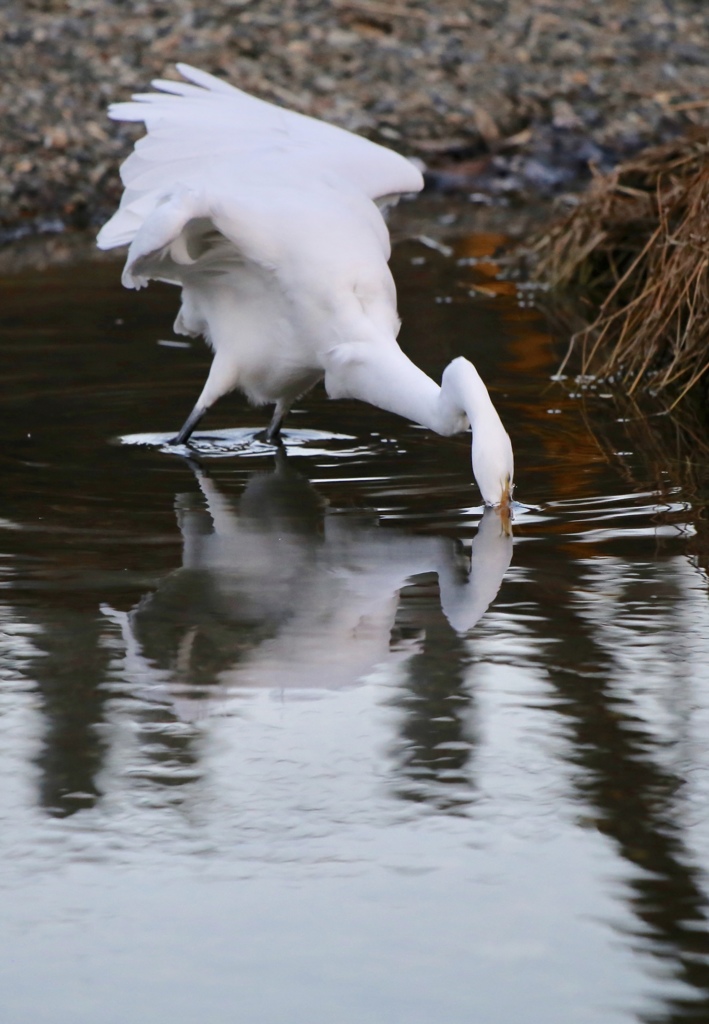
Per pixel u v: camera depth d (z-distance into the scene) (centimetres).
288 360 1420
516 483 1302
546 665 938
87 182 2709
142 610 1028
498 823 773
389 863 744
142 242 1342
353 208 1440
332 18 3522
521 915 700
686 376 1644
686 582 1062
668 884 720
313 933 691
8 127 2878
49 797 803
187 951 681
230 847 759
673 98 3184
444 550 1137
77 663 949
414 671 936
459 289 2042
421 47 3422
